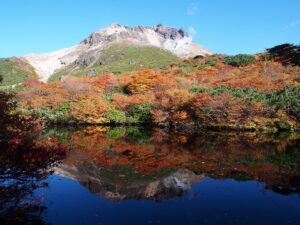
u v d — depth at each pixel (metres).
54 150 13.48
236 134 44.47
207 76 84.62
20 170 12.74
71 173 22.05
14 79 158.25
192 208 14.96
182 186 18.75
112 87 83.06
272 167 23.52
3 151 12.02
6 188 12.55
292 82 59.09
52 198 16.28
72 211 14.48
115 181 19.92
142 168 23.72
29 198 15.81
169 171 22.58
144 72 81.25
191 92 54.78
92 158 27.91
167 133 47.69
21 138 13.88
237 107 45.34
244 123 46.47
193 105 49.19
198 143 36.69
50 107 66.12
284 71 78.56
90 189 18.03
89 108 59.25
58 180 19.98
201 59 124.06
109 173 22.09
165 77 78.50
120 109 61.28
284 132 45.19
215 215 14.07
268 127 46.31
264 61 98.06
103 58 185.62
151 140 39.94
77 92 71.81
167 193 17.30
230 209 14.80
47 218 13.57
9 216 13.31
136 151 31.75
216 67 102.25
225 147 33.41
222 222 13.32
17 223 12.91
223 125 47.78
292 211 14.50
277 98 45.75
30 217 13.60
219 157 27.94
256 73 76.88
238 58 107.00
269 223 13.15
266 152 30.00
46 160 13.20
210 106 46.97
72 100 65.88
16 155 12.14
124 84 82.31
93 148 33.59
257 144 35.06
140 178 20.73
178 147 34.06
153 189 18.14
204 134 45.28
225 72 86.94
